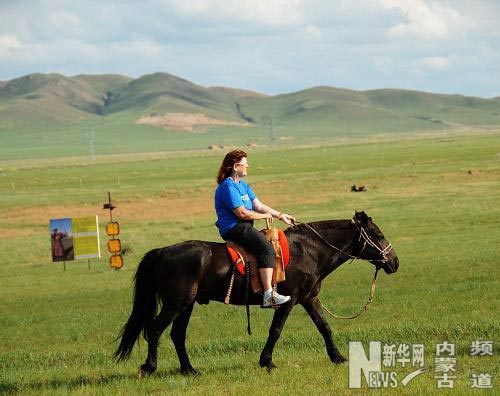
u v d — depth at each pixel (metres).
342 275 25.52
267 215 10.51
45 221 55.88
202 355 12.95
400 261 27.89
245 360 11.59
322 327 10.94
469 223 39.53
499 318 14.55
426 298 19.06
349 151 162.62
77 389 9.85
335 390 8.97
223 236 10.62
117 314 20.58
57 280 30.22
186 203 62.66
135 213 57.50
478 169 76.88
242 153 10.72
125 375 10.88
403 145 182.38
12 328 19.45
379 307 18.20
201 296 10.52
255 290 10.35
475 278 22.33
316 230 10.98
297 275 10.63
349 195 60.88
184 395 9.10
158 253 10.59
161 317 10.39
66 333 18.02
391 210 48.31
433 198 54.62
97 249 33.66
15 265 35.84
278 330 10.63
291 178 82.00
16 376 11.50
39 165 176.88
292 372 10.16
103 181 96.69
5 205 66.88
